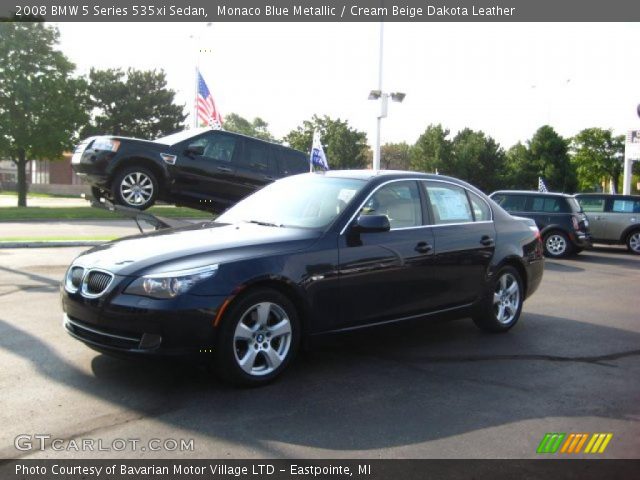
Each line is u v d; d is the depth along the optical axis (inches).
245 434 145.6
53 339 217.5
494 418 161.2
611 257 619.5
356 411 162.6
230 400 166.9
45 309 263.4
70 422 149.6
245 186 445.1
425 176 235.8
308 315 186.7
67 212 987.3
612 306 331.6
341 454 136.9
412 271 213.6
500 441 146.8
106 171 400.8
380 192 215.2
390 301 208.2
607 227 679.7
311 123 1867.6
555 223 590.2
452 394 178.7
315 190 221.5
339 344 219.5
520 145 2036.2
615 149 2261.3
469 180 1939.0
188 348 164.1
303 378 188.4
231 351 169.6
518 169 1973.4
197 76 901.2
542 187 1170.6
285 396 171.8
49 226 732.7
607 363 217.2
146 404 161.9
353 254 197.0
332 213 204.7
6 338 217.8
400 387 183.3
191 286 164.4
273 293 177.8
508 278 258.8
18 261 395.9
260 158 452.4
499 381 192.5
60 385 173.6
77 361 194.2
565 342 245.9
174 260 169.3
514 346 236.7
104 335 168.7
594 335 259.9
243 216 221.6
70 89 1285.7
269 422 153.0
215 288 166.4
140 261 170.1
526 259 263.4
